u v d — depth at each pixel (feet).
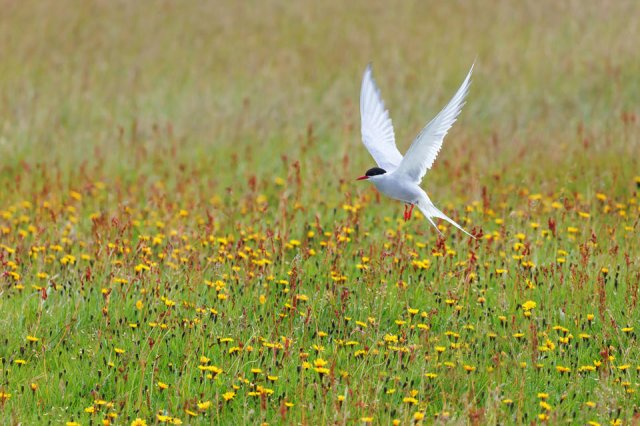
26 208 51.60
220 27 101.09
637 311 36.55
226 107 73.87
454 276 39.60
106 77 84.07
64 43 93.45
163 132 69.00
